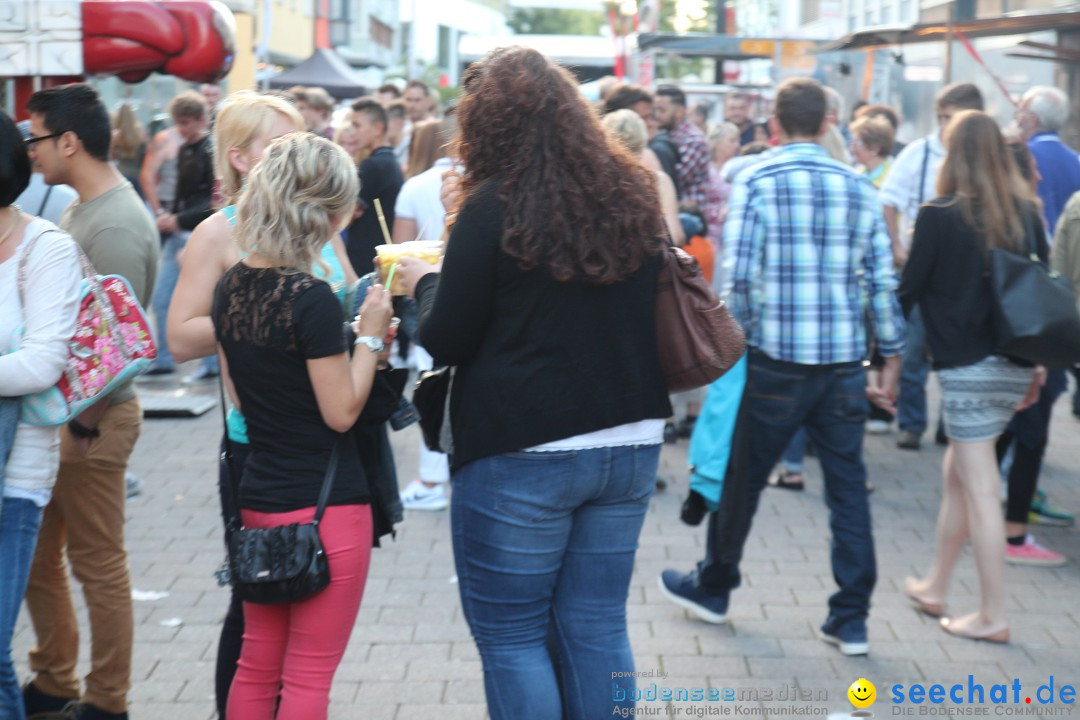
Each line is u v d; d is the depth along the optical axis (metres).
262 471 3.31
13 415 3.38
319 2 33.31
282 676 3.46
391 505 3.60
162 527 6.54
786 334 4.73
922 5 15.32
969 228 4.88
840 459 4.86
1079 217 5.84
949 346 4.97
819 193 4.71
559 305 3.04
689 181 9.38
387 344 3.42
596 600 3.30
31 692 4.26
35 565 4.16
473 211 3.04
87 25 8.04
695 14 28.08
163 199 10.71
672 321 3.26
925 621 5.26
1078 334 4.75
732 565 5.09
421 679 4.64
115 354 3.52
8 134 3.30
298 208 3.23
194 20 8.22
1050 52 10.66
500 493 3.12
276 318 3.21
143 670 4.71
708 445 4.91
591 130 3.09
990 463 5.01
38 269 3.36
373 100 7.91
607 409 3.10
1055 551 6.26
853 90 14.49
